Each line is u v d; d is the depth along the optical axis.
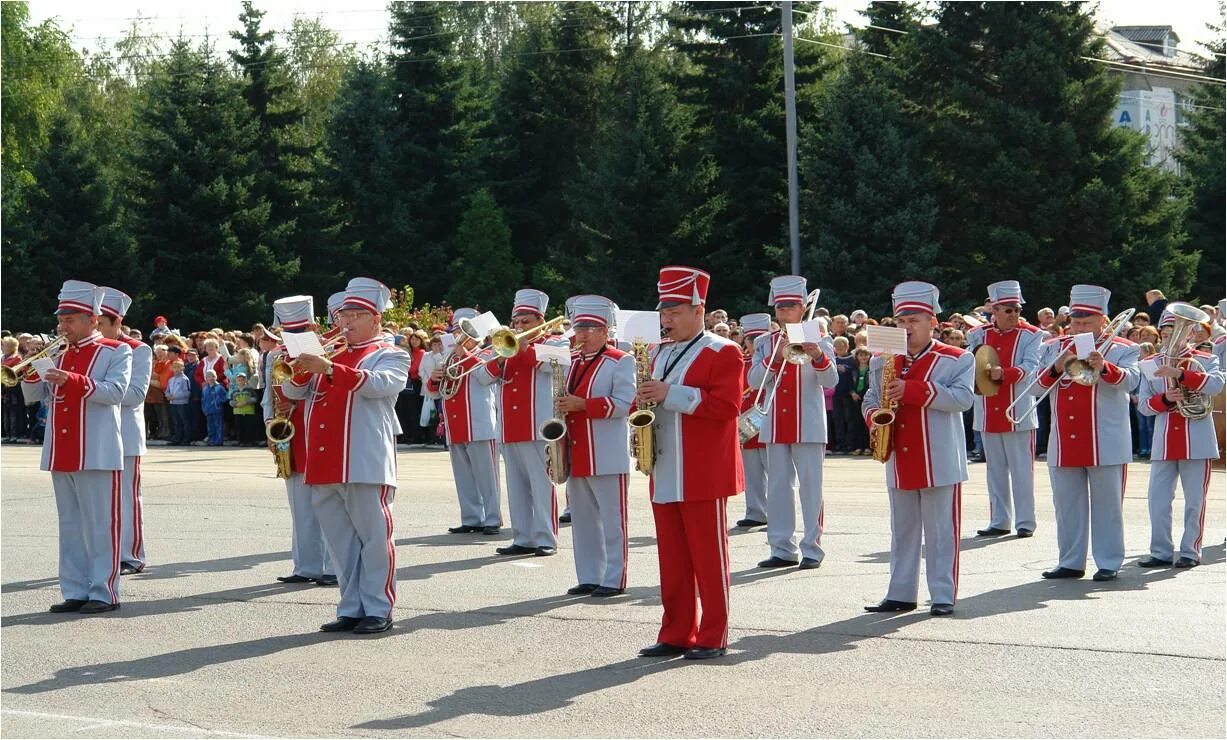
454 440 14.80
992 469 14.30
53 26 52.03
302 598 11.20
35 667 8.84
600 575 11.33
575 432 11.29
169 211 45.81
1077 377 11.09
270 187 48.94
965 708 7.60
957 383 10.05
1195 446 11.87
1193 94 48.75
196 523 15.60
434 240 52.28
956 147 40.03
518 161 54.44
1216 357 12.27
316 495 9.90
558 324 12.30
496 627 9.93
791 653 8.95
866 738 7.07
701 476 8.76
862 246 38.44
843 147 39.47
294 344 9.38
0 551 13.88
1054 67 38.91
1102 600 10.57
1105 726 7.23
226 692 8.15
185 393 25.89
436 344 23.80
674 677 8.37
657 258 43.25
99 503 10.77
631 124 44.91
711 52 45.66
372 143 50.47
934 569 10.18
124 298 11.52
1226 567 12.05
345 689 8.19
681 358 8.84
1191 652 8.78
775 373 12.52
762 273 43.12
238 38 51.78
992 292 14.66
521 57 54.66
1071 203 38.12
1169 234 38.47
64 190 45.69
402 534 14.80
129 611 10.72
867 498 16.69
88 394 10.64
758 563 12.52
